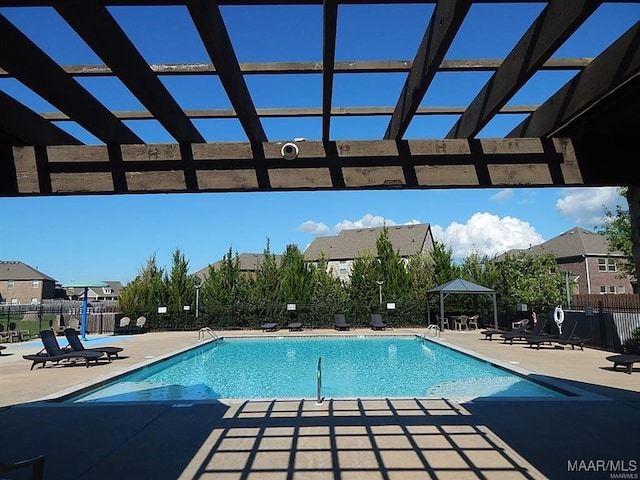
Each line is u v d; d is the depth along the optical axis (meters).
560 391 8.40
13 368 11.46
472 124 4.01
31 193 4.14
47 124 4.33
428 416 6.07
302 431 5.43
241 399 7.26
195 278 28.39
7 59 2.87
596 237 40.56
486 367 12.91
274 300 26.94
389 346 19.97
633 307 14.88
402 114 3.81
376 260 28.44
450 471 4.11
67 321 24.55
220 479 4.01
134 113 4.29
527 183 4.05
